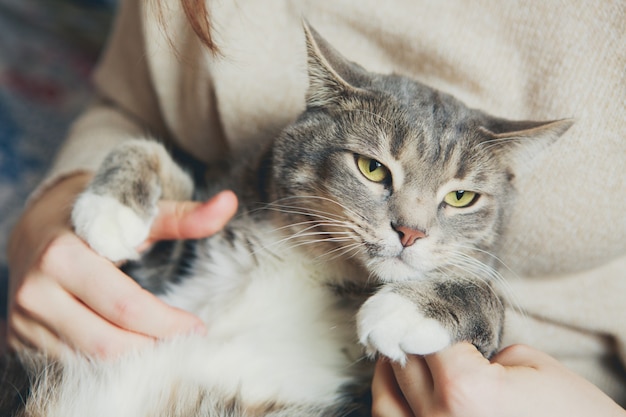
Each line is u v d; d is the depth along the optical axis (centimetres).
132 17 45
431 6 37
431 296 32
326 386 36
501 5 36
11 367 36
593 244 36
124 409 33
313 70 37
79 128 46
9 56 75
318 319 37
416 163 35
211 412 33
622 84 34
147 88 44
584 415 30
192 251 39
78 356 34
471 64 37
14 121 66
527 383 30
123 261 35
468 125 36
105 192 34
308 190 36
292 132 37
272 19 38
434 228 35
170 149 45
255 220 38
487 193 36
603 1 34
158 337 34
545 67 35
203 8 34
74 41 82
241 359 35
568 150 35
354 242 35
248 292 37
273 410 34
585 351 39
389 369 32
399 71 39
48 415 33
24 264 36
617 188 35
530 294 38
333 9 38
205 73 39
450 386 29
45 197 40
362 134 36
